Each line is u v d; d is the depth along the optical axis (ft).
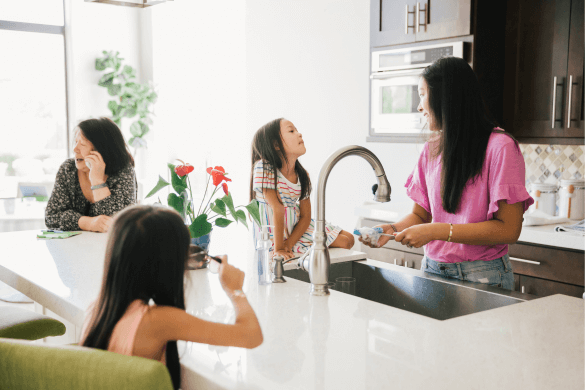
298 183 6.55
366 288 6.13
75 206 8.51
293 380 2.93
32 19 17.07
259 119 14.85
